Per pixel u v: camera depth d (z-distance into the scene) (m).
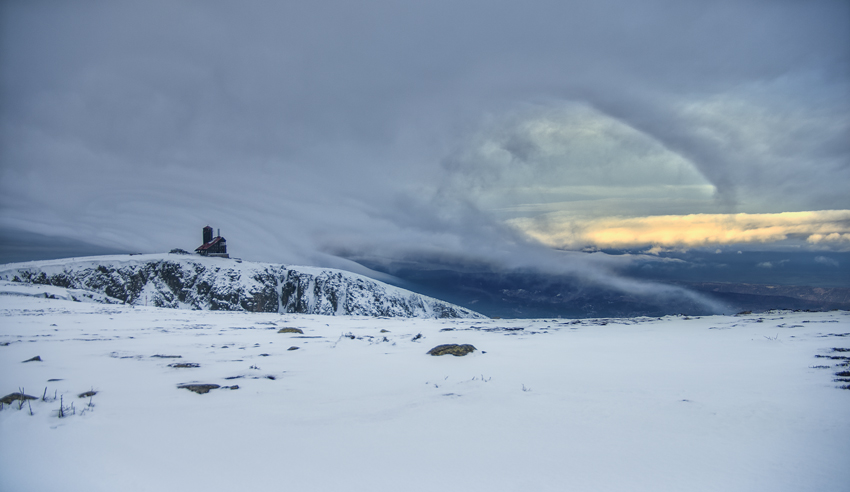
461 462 6.48
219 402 9.94
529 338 22.00
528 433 7.67
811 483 5.45
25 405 9.19
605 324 30.30
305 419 8.73
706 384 10.77
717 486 5.48
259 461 6.62
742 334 20.47
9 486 5.78
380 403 9.91
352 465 6.45
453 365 14.65
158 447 7.16
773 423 7.63
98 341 20.81
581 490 5.46
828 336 18.12
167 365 14.30
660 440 7.12
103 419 8.47
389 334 25.92
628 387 10.79
